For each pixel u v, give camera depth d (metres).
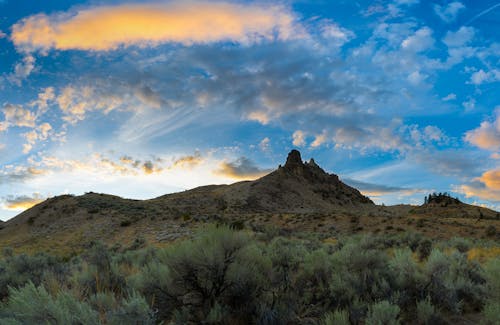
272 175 169.88
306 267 7.38
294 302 5.96
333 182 197.00
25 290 4.02
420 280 6.73
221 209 119.44
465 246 15.66
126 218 59.97
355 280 6.54
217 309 5.31
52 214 71.44
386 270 7.02
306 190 168.62
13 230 70.50
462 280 6.80
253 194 142.62
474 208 83.56
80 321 3.94
